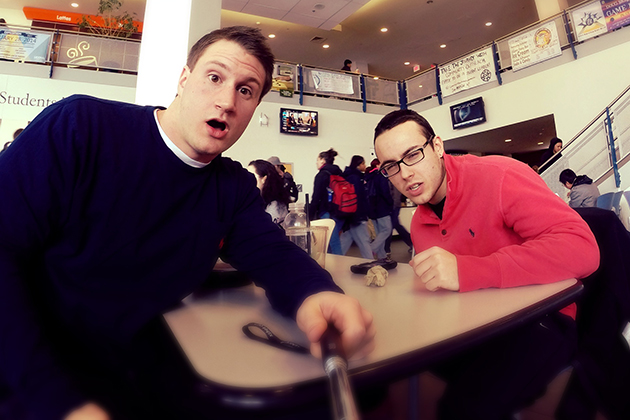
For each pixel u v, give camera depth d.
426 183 1.14
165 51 2.33
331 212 4.12
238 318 0.62
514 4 8.92
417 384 1.15
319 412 0.45
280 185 2.63
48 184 0.62
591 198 4.67
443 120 8.49
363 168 4.89
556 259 0.73
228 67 0.72
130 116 0.77
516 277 0.71
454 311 0.59
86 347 0.69
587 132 6.12
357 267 1.04
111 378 0.67
